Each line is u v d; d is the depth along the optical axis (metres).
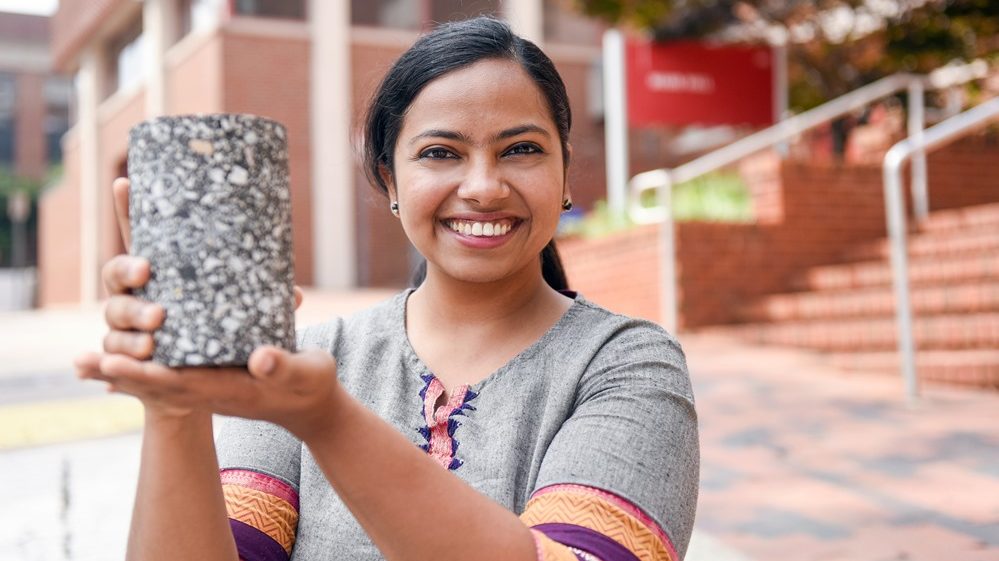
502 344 1.34
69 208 23.97
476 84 1.27
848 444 4.23
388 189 1.45
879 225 8.30
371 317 1.46
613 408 1.18
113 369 0.83
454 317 1.37
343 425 0.91
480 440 1.26
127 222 0.95
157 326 0.83
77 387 7.04
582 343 1.28
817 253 8.10
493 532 0.97
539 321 1.36
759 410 4.99
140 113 18.22
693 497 1.18
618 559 1.04
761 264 7.95
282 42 14.69
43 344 10.86
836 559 2.86
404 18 15.41
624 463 1.12
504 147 1.27
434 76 1.29
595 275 8.94
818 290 7.60
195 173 0.84
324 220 14.76
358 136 1.53
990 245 6.62
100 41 20.84
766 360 6.46
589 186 16.09
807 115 9.57
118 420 5.41
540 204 1.28
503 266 1.29
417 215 1.30
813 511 3.33
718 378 5.89
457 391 1.30
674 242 7.72
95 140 21.39
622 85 9.83
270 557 1.30
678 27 9.73
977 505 3.31
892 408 4.94
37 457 4.52
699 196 9.09
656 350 1.25
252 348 0.84
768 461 4.01
